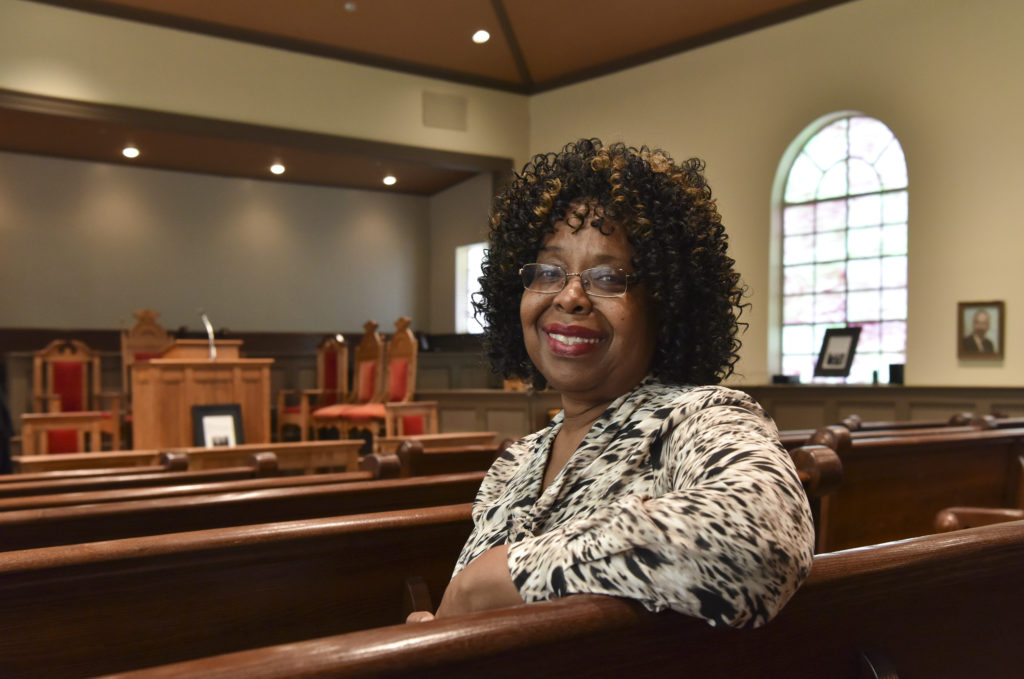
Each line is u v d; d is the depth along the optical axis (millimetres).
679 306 1025
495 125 10328
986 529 1096
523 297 1091
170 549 1433
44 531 1939
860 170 8297
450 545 1777
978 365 7359
